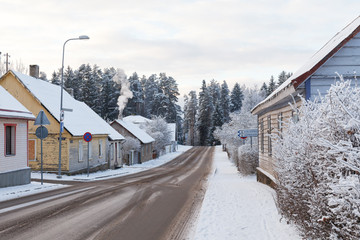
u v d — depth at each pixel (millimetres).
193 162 47094
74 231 7676
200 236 7301
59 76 99375
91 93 88000
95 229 7914
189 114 139125
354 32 10094
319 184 5328
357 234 4156
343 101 5055
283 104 13320
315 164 5734
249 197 12539
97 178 23859
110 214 9711
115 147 37719
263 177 17625
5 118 15773
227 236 7246
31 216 9258
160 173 28000
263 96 107438
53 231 7641
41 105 25281
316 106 6410
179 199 12922
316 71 10297
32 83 27484
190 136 138625
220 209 10477
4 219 8844
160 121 70688
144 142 50719
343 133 4914
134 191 15023
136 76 127688
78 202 11742
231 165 39719
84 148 28219
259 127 20453
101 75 117312
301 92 10805
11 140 16625
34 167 25422
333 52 10141
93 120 33906
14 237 7105
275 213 9219
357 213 3914
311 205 5602
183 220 9117
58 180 20703
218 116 111875
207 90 120750
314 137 5527
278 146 7957
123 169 35688
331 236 4754
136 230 7914
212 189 15883
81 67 100875
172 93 136750
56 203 11477
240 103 124562
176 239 7191
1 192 13781
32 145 25438
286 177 6871
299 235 6555
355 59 10328
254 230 7637
